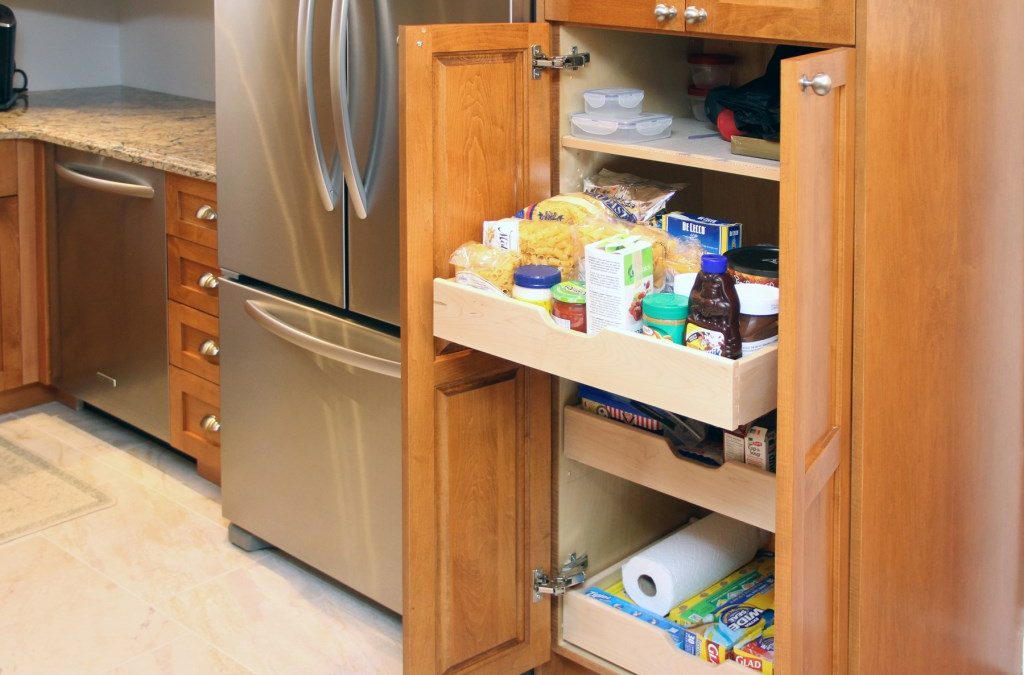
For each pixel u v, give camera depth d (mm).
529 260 1935
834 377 1670
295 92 2352
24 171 3439
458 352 2033
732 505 1994
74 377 3527
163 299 3109
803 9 1630
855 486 1740
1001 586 2262
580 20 1940
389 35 2141
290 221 2453
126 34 4105
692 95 2197
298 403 2557
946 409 1941
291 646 2459
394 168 2195
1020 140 1996
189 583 2686
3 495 3070
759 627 2092
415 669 2107
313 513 2604
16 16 3902
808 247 1497
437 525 2078
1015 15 1902
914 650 1989
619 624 2172
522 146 2018
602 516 2332
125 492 3113
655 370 1688
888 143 1646
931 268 1816
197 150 3051
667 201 2266
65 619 2529
